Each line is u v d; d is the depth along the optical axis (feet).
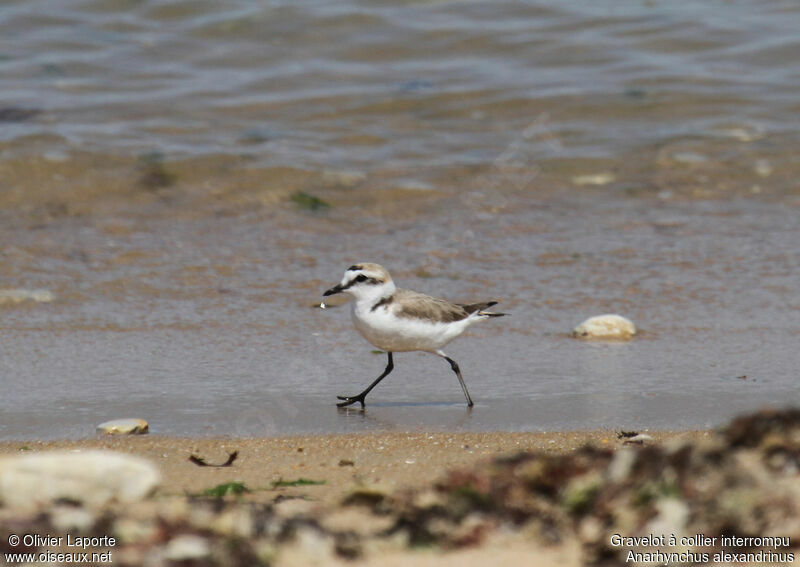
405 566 20.07
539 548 20.77
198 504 23.07
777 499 21.66
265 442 29.78
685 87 72.13
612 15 79.92
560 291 45.93
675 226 54.54
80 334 40.34
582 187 60.54
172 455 28.55
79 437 30.09
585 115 69.00
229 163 61.67
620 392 34.50
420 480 26.05
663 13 79.97
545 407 33.12
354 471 27.09
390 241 52.60
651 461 22.76
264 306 44.11
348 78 73.31
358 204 57.62
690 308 43.78
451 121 68.28
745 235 53.26
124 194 58.08
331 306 44.37
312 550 20.68
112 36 77.25
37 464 23.07
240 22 78.38
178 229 53.72
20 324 41.22
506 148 65.00
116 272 47.62
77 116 67.05
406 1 80.64
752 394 34.14
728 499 21.66
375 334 33.63
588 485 22.27
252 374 36.47
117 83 71.97
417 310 33.55
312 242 52.42
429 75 73.67
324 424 31.58
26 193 57.67
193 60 74.90
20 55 74.54
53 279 46.55
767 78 73.15
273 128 66.95
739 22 79.25
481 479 23.17
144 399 33.68
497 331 41.37
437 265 49.24
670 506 21.56
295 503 23.90
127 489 23.32
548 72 74.28
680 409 32.73
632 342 40.04
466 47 76.74
